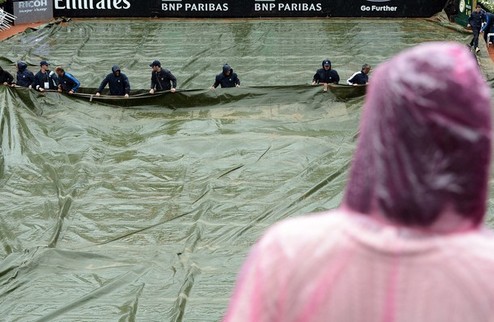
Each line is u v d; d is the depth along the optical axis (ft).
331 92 51.03
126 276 31.42
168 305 29.22
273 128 48.19
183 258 33.24
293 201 38.60
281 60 64.85
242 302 4.15
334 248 4.03
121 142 46.65
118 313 28.66
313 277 4.02
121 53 66.59
